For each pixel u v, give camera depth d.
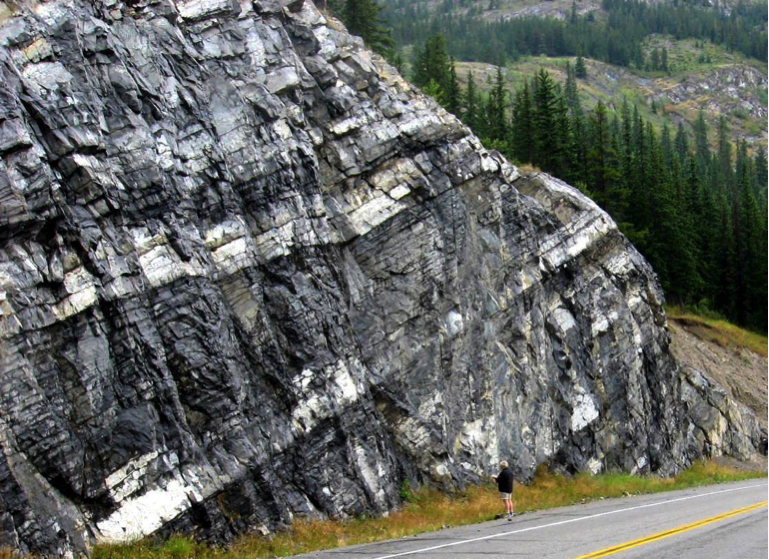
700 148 163.38
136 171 18.89
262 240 21.83
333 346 22.55
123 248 18.02
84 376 16.50
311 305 22.27
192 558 16.23
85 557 15.24
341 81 27.36
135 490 16.61
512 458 28.30
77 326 16.64
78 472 15.84
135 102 19.45
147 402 17.34
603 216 37.28
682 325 56.84
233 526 18.09
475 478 26.06
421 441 24.77
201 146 20.91
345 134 26.64
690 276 61.22
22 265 16.05
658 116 194.88
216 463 18.41
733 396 49.66
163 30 21.78
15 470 14.99
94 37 19.22
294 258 22.44
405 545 17.44
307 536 18.81
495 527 20.45
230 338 19.88
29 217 16.03
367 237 25.98
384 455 22.92
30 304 15.96
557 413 31.64
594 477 31.92
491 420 27.61
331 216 25.36
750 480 39.53
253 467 18.97
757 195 119.38
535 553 15.30
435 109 30.23
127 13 21.22
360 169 26.61
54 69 17.81
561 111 54.31
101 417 16.58
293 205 22.78
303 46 26.95
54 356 16.25
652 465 37.22
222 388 19.08
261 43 25.09
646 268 40.72
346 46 28.83
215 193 20.89
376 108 27.78
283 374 20.94
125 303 17.61
